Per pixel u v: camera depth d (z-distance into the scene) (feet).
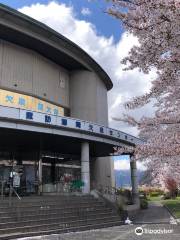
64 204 66.59
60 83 114.83
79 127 82.64
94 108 120.98
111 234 55.31
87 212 67.92
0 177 88.79
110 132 91.97
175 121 23.36
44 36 99.19
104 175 124.88
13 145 93.30
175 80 20.31
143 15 18.49
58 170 107.14
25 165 94.99
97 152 111.24
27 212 56.59
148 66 20.63
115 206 77.87
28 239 48.49
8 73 93.71
